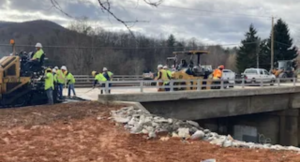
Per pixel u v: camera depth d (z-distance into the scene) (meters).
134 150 9.68
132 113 14.02
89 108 15.28
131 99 17.30
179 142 10.70
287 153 9.44
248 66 66.69
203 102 21.05
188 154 9.27
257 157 8.93
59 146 9.91
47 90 17.03
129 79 36.47
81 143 10.30
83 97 20.61
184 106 20.11
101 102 16.56
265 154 9.28
